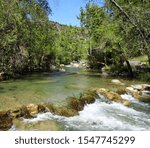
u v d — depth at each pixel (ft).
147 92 71.26
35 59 122.72
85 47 164.86
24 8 89.86
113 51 109.60
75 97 57.11
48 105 49.32
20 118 44.11
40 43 114.73
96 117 48.96
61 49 225.76
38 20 96.02
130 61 139.64
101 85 75.92
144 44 58.95
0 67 87.15
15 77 91.20
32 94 59.57
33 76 98.84
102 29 112.27
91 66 163.94
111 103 58.59
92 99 58.18
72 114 48.62
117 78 96.12
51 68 146.82
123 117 49.65
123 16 58.95
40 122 43.47
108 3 55.93
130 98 65.51
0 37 82.07
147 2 59.21
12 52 94.68
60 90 65.46
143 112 53.57
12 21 83.61
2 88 66.85
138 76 95.91
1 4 80.79
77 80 87.20
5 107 46.73
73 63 238.89
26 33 92.43
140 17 53.62
